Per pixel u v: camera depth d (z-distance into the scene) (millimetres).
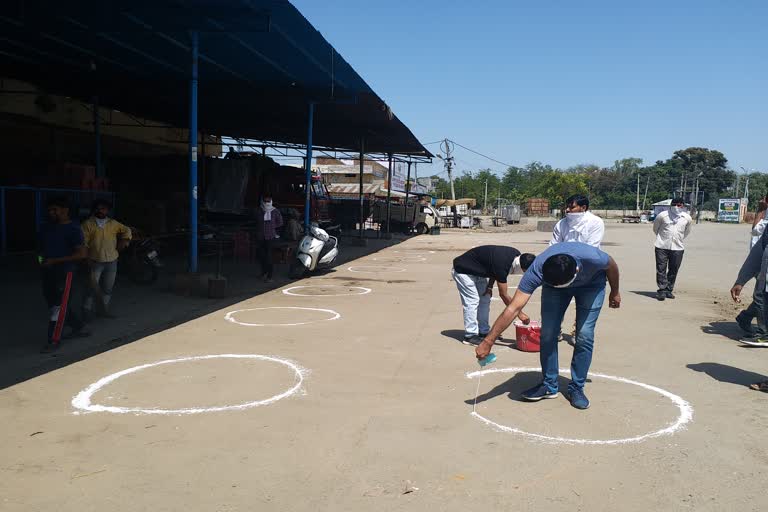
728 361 6129
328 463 3555
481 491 3234
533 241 28594
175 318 7930
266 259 11969
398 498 3143
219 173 18734
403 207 33000
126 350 6195
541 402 4727
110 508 3004
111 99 16734
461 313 8648
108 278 7664
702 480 3406
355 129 20484
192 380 5188
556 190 93375
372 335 7082
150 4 9227
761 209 8273
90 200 12711
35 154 18047
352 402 4660
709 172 112438
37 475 3354
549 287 4609
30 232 12375
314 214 20359
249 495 3156
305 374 5402
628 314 8867
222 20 9414
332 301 9633
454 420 4297
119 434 3959
